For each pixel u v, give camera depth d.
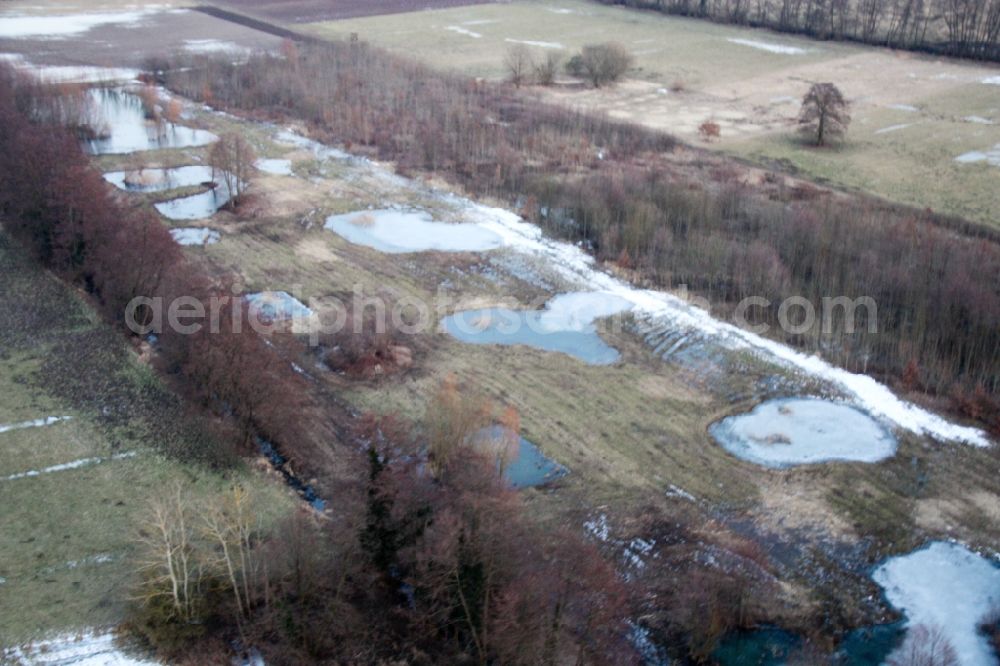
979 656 58.69
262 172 127.75
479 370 84.75
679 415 79.56
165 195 118.94
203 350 75.69
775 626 60.53
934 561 65.69
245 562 59.53
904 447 76.38
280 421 73.94
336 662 55.12
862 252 97.06
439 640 56.50
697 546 66.12
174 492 67.12
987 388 83.06
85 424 74.62
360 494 59.03
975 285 88.88
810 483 72.31
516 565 53.44
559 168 127.62
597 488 71.06
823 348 88.62
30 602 58.62
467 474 59.78
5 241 102.25
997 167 127.94
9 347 84.25
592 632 55.78
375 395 80.69
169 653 55.72
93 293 93.38
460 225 113.19
